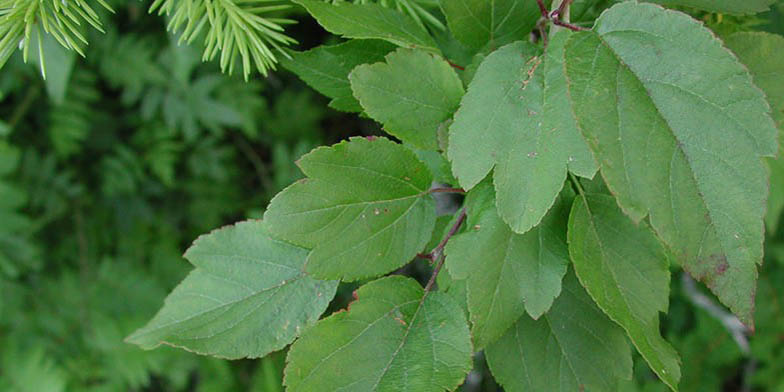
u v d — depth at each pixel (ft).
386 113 1.38
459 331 1.36
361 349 1.37
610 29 1.30
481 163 1.33
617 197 1.26
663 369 1.32
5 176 2.92
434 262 1.42
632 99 1.28
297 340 1.36
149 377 3.42
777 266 3.14
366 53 1.48
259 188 3.63
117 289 3.11
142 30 2.89
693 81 1.27
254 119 3.33
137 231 3.31
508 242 1.36
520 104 1.33
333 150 1.37
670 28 1.29
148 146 3.14
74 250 3.20
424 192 1.40
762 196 1.26
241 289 1.44
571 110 1.28
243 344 1.43
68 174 3.05
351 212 1.37
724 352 3.22
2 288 2.93
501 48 1.35
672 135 1.27
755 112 1.26
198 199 3.37
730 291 1.27
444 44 1.56
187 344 1.42
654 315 1.35
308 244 1.36
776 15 1.75
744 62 1.39
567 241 1.34
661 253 1.36
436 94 1.39
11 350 2.88
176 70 2.71
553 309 1.42
